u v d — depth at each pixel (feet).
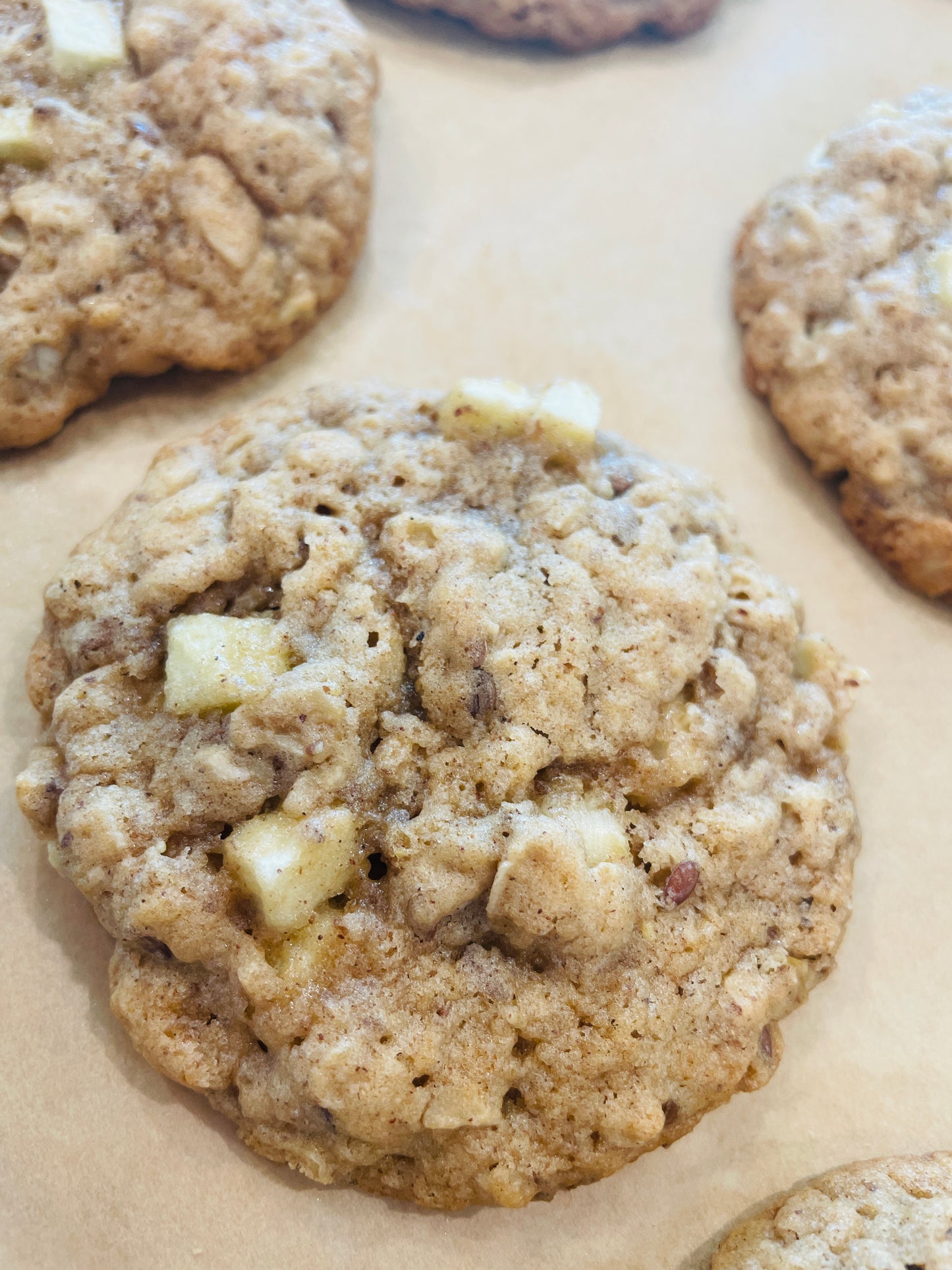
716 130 0.62
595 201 0.59
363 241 0.54
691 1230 0.40
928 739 0.49
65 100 0.48
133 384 0.52
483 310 0.56
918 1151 0.42
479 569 0.39
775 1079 0.43
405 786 0.37
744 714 0.41
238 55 0.49
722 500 0.47
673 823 0.39
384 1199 0.39
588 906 0.35
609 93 0.63
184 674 0.38
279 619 0.39
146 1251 0.38
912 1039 0.44
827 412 0.51
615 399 0.54
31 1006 0.41
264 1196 0.39
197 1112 0.40
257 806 0.37
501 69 0.63
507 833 0.36
